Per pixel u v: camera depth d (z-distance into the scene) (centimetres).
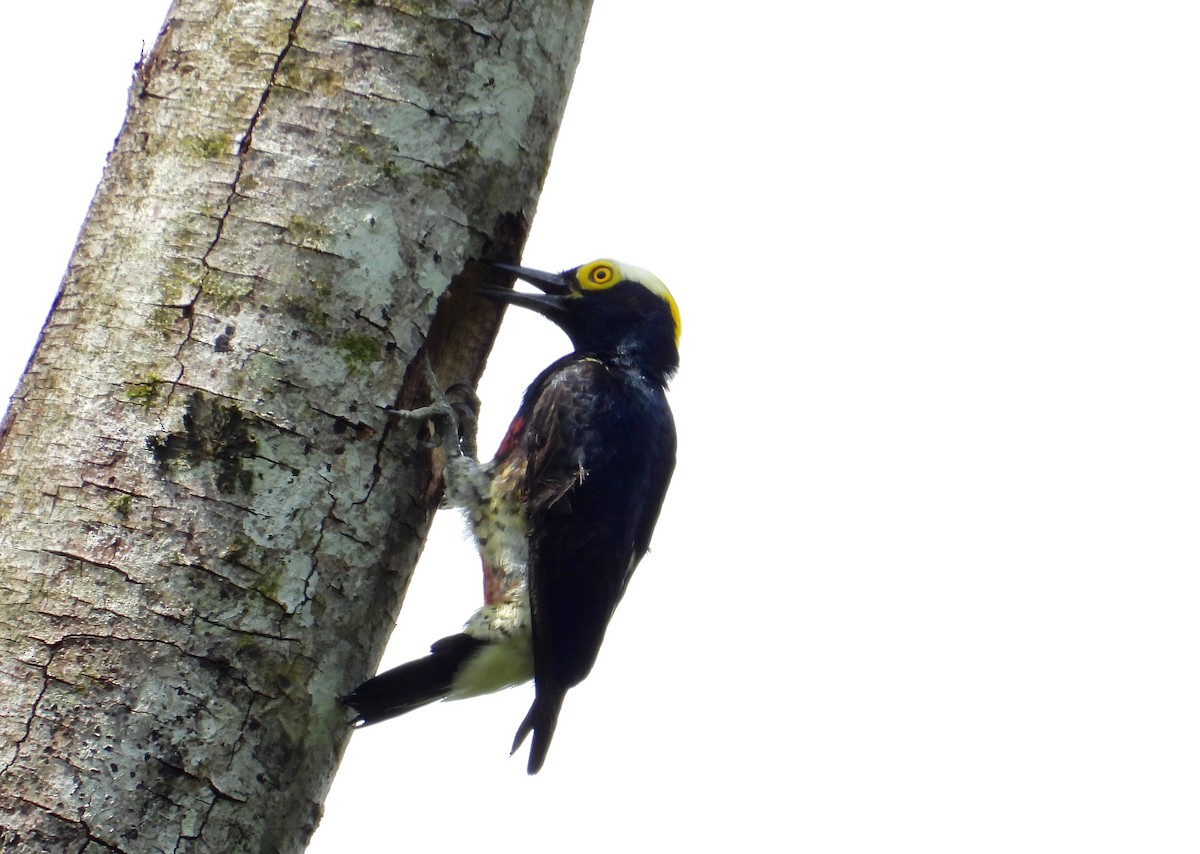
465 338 1241
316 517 998
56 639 916
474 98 1101
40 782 888
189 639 936
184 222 1009
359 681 1032
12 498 958
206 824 929
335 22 1059
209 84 1044
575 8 1198
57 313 1020
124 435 960
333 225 1027
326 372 1012
